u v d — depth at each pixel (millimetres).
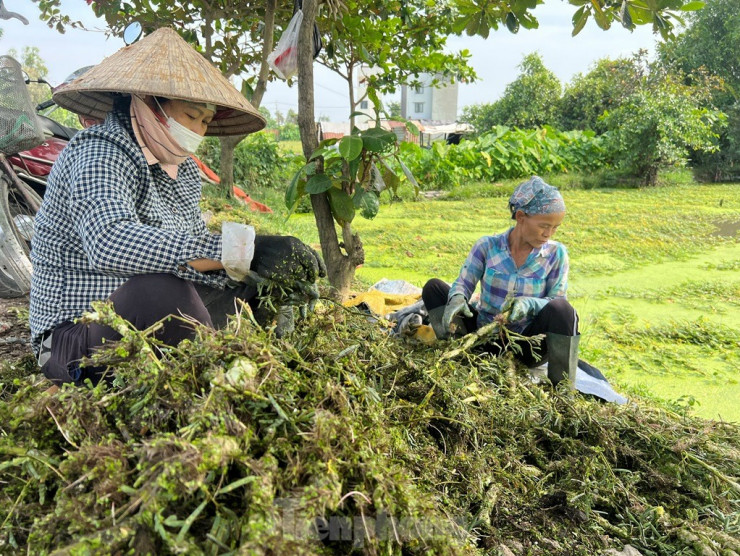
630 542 1660
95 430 1326
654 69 21859
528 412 2080
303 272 1915
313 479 1201
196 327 1540
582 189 15336
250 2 5770
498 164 15688
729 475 1947
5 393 2086
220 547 1075
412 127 3395
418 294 3787
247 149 11766
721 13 22297
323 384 1496
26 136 3539
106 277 1888
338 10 4250
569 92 27172
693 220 10336
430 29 6531
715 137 18516
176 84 1891
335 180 3371
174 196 2145
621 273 6609
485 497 1677
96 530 1060
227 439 1162
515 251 2574
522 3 2873
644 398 2949
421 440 1804
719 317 5051
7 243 3484
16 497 1280
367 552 1208
